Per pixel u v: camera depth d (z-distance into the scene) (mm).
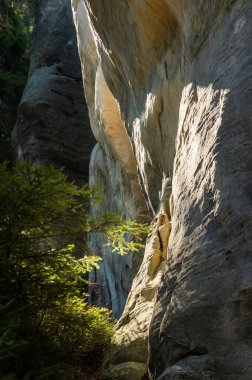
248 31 4539
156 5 6707
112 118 12664
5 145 23641
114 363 5512
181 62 6328
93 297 15914
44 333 5312
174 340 3715
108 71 10055
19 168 5250
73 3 14469
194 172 4562
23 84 25125
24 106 22094
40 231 5656
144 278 7125
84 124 22219
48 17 24484
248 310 3359
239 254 3570
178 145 5668
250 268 3443
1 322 3914
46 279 5516
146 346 5410
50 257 5559
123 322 6457
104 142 13656
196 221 4164
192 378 3387
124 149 12477
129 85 8969
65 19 23906
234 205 3752
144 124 8195
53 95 22109
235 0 4879
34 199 5117
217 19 5117
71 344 5680
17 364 4473
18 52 25828
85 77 14281
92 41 13352
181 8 6055
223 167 4016
